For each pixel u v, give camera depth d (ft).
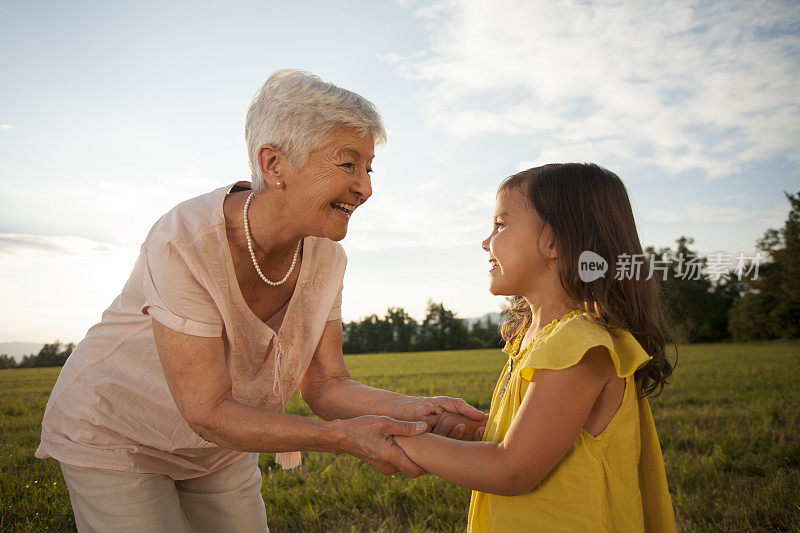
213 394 5.49
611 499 4.62
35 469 14.01
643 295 5.31
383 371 73.77
